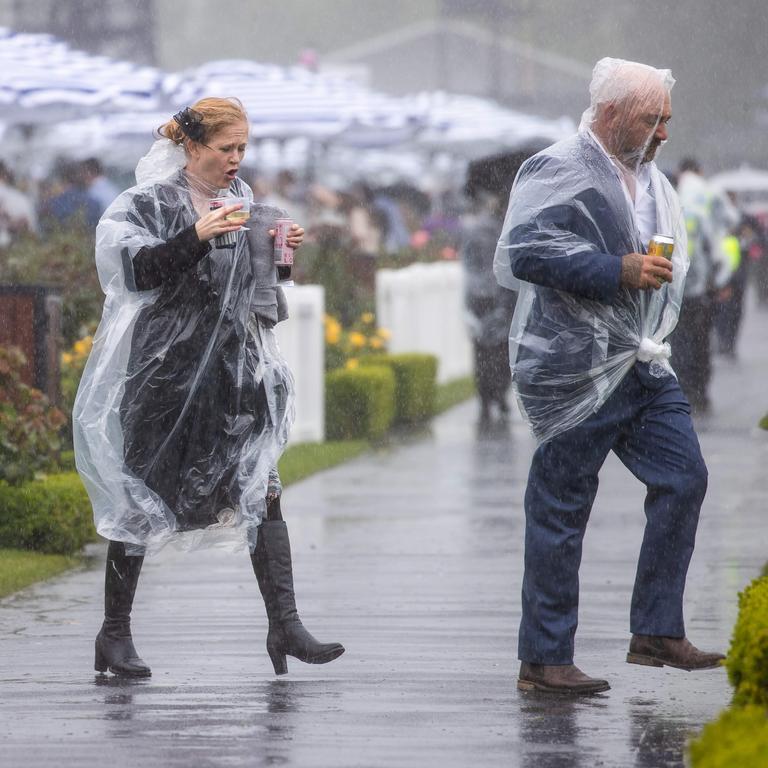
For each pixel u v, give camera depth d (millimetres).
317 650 17875
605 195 16969
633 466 17359
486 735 15859
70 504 26062
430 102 61875
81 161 53344
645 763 14938
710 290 49344
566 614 17375
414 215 89188
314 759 15148
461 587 23922
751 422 46500
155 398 17484
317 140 71062
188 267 17125
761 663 12609
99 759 15195
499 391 48875
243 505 17719
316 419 42469
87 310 38625
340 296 52062
